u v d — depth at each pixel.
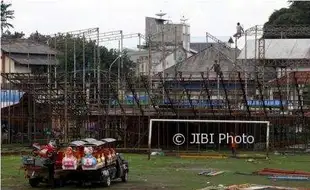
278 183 28.80
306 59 66.56
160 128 49.31
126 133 49.53
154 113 49.28
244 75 59.81
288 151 47.38
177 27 88.88
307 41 71.56
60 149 26.55
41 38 83.88
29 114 50.97
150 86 54.84
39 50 78.00
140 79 53.84
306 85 55.94
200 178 30.75
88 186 26.56
